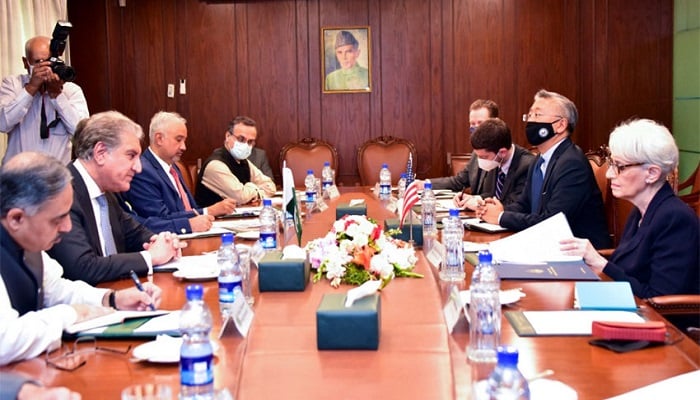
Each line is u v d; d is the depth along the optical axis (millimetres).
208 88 7473
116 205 3125
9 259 1950
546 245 2762
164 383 1554
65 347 1806
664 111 6285
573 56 7285
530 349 1732
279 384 1533
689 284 2439
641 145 2533
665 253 2465
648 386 1460
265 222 3037
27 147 4750
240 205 5148
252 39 7441
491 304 1685
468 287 2301
